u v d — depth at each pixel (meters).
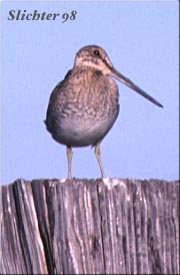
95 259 7.62
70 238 7.58
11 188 7.92
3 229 7.84
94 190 7.73
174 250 8.15
